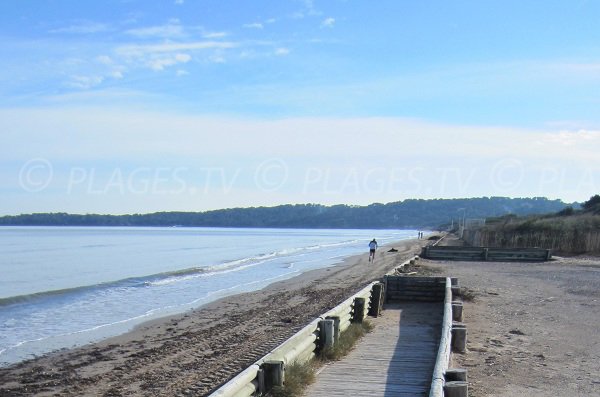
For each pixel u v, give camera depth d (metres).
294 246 84.38
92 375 12.32
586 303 18.16
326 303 22.56
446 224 195.38
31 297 25.62
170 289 29.19
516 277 26.67
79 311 21.92
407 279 19.03
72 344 15.80
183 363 13.10
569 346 11.85
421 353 10.87
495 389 8.74
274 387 7.83
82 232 159.12
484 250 38.72
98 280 34.16
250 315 20.09
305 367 8.93
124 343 15.86
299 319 18.77
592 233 41.56
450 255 39.59
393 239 117.25
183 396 10.36
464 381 7.34
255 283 31.66
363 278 32.91
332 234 175.62
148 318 20.12
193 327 18.11
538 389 8.79
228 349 14.35
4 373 12.62
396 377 9.10
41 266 44.84
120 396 10.73
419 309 17.38
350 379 8.98
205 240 108.31
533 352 11.24
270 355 8.16
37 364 13.47
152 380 11.71
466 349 11.27
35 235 125.50
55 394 11.00
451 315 12.32
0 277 36.31
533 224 50.94
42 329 18.19
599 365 10.34
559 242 43.47
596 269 31.16
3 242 87.12
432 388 6.87
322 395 8.13
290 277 35.09
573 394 8.57
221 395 6.25
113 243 88.06
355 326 12.88
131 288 29.66
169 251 67.69
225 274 37.72
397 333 13.05
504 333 13.11
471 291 20.61
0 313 21.38
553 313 16.12
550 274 28.28
